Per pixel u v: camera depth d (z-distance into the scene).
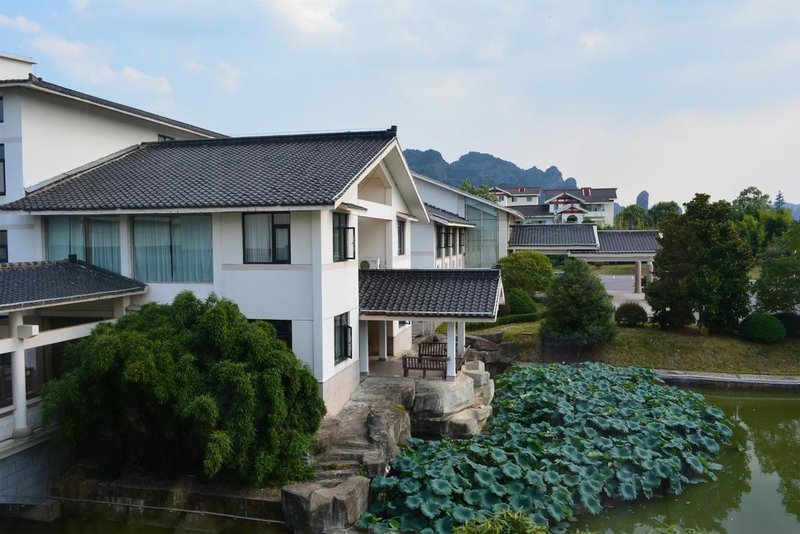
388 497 10.99
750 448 15.42
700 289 22.73
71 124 15.69
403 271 17.25
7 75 16.66
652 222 65.06
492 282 16.20
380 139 17.00
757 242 53.16
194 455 10.86
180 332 11.00
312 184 13.24
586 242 34.81
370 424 12.90
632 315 24.70
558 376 18.61
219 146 17.77
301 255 13.15
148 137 19.09
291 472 10.83
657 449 13.37
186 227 13.87
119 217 14.16
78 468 11.62
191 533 10.46
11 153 14.33
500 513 9.48
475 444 12.98
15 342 10.54
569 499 11.10
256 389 10.27
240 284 13.53
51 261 14.18
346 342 14.98
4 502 10.48
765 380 20.25
